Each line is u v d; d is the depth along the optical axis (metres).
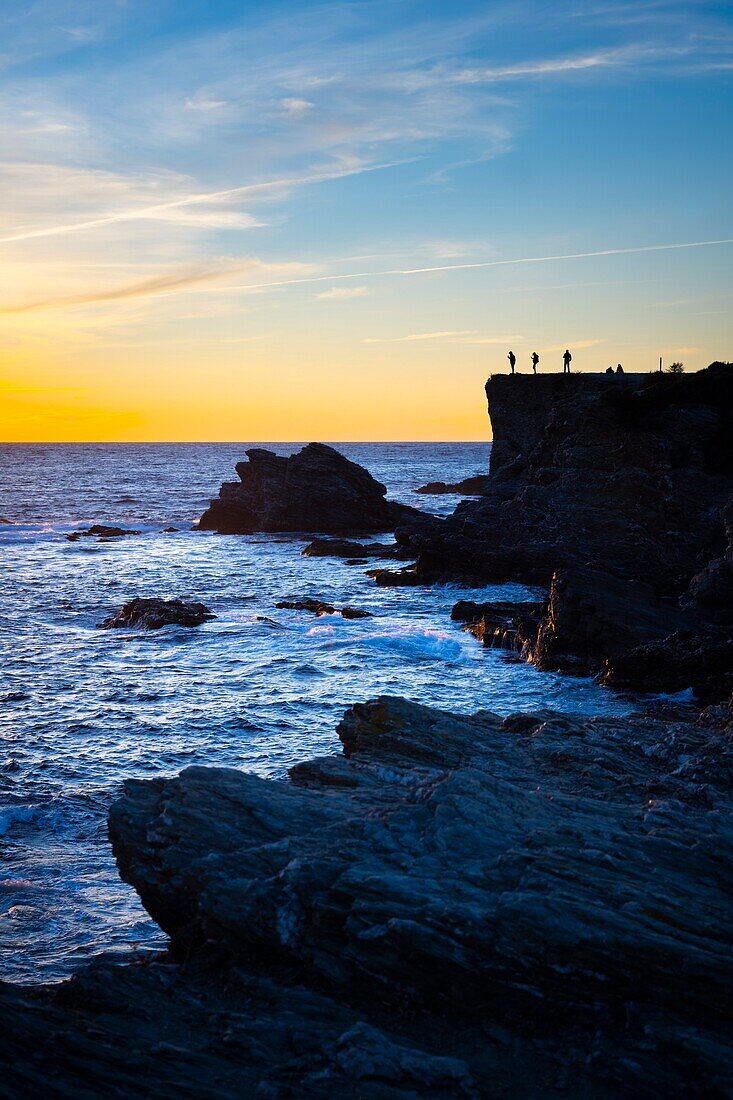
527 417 92.38
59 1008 10.43
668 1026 9.57
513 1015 10.22
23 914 16.91
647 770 16.36
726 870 11.83
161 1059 9.53
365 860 11.78
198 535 96.00
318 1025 10.23
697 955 9.84
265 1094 8.99
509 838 12.30
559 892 10.87
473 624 45.88
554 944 10.12
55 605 54.00
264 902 11.41
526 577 60.06
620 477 62.12
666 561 56.59
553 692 34.31
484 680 36.25
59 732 28.94
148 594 58.12
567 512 62.31
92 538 93.19
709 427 66.44
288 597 57.16
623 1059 9.31
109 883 18.45
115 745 27.69
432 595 57.47
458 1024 10.27
